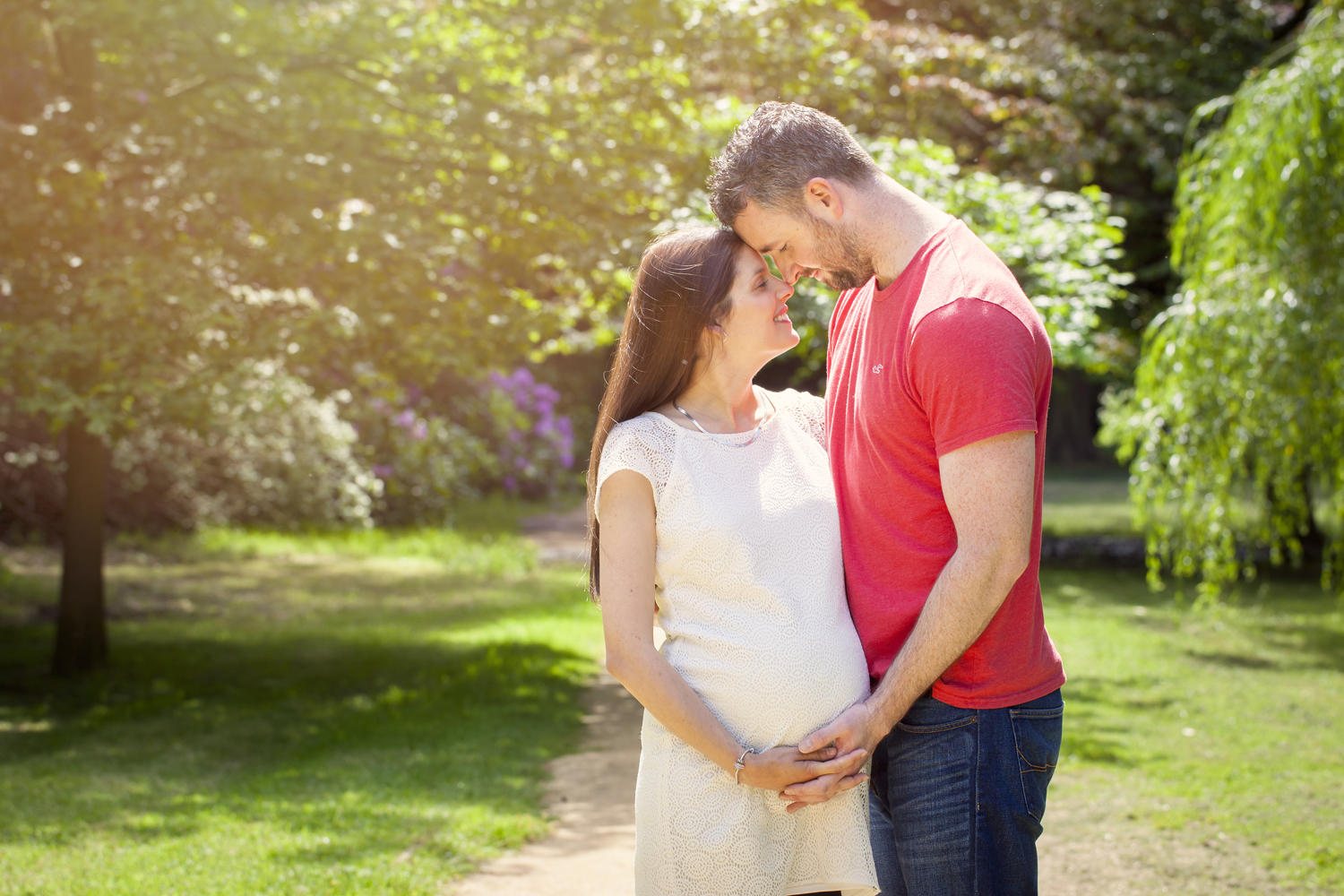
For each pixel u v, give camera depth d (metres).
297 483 14.94
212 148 6.29
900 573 1.87
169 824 4.03
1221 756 5.01
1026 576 1.84
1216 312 7.17
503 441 19.28
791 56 7.02
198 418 5.77
